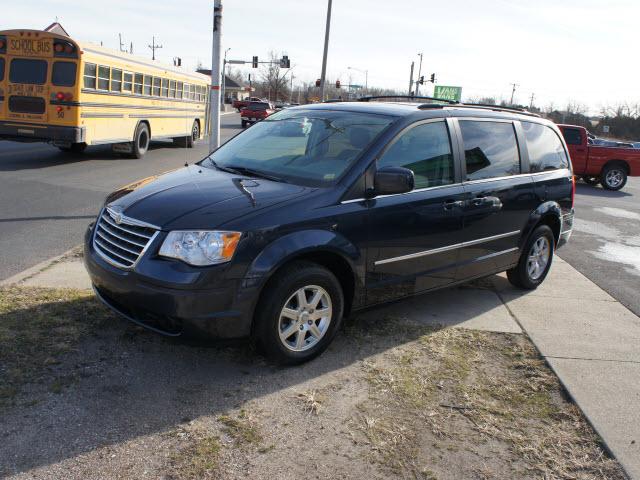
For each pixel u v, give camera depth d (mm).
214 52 9844
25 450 2912
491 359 4414
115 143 16141
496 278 6633
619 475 3098
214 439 3127
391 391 3793
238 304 3582
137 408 3365
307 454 3072
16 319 4352
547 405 3785
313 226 3857
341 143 4477
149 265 3539
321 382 3840
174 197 3898
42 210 8688
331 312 4090
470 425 3480
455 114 5051
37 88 13031
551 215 6141
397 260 4461
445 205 4742
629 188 19312
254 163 4656
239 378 3807
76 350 3969
